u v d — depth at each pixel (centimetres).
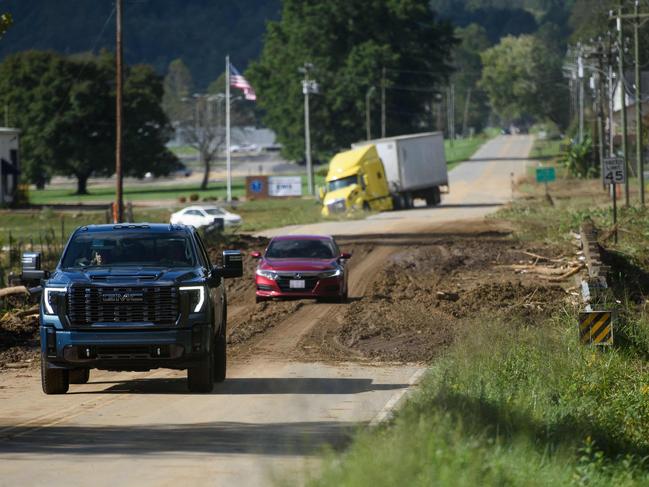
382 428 2584
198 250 4244
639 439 3041
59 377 4012
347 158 17912
